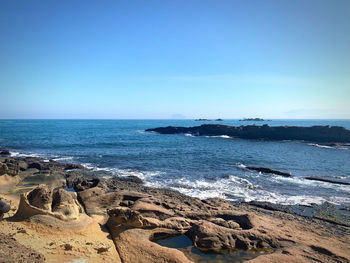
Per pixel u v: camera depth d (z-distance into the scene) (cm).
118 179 2830
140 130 12438
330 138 7431
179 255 1234
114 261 1186
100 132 10588
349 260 1253
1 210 1327
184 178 3020
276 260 1223
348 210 2073
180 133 10394
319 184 2870
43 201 1464
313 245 1378
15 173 2597
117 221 1523
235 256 1322
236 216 1705
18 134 8656
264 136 8406
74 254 1166
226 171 3447
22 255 995
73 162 3841
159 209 1748
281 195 2445
